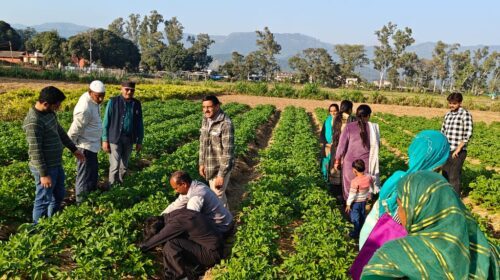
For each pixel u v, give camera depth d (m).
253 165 15.23
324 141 11.61
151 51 130.50
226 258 7.40
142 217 7.76
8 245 6.32
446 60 137.75
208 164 8.43
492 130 28.88
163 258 6.80
